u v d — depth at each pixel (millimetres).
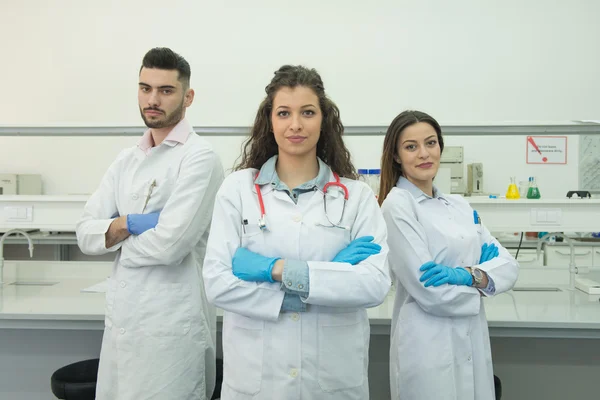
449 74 3959
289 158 1070
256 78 3975
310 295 909
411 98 3977
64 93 3938
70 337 1899
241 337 994
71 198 1935
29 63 3920
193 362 1361
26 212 1961
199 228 1359
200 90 3982
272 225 1009
